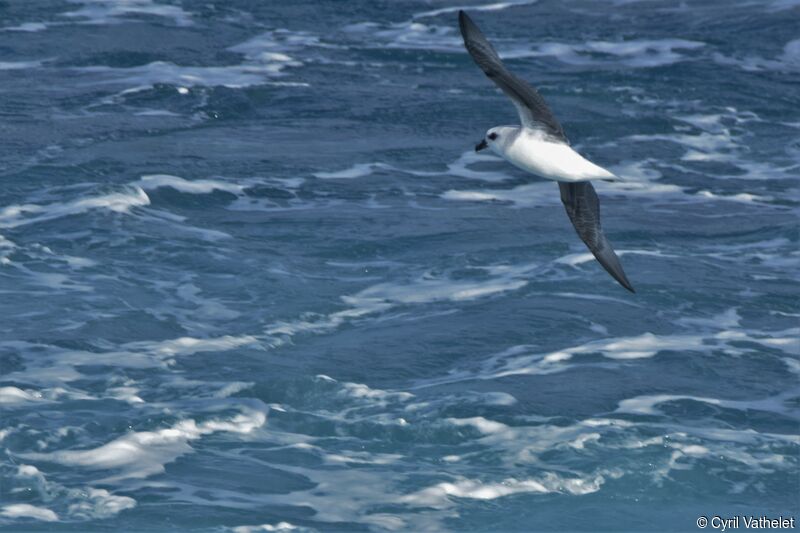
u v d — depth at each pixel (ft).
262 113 112.88
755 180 100.42
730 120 113.50
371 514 56.18
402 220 89.81
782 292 79.61
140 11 139.95
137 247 83.66
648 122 112.16
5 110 110.11
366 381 67.41
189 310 75.31
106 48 127.75
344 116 112.37
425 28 138.72
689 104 116.88
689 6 146.92
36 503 56.34
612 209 93.76
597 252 42.70
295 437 62.34
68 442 60.80
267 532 54.54
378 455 60.95
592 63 128.26
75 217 87.45
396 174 99.60
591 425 63.00
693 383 67.87
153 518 55.31
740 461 60.54
